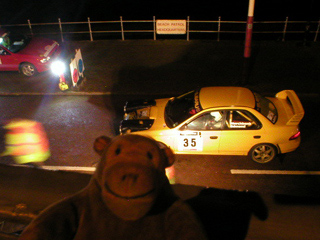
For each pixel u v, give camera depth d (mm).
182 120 6730
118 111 9453
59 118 9086
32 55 11328
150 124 6973
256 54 12531
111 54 13055
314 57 12195
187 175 6781
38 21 16969
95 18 17078
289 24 15289
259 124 6594
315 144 7742
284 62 11914
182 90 10445
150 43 13891
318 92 10031
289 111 7105
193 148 6867
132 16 17125
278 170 6910
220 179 6691
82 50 13508
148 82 10969
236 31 14727
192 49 13180
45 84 11016
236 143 6758
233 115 6574
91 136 8281
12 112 9445
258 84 10586
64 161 7344
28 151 7641
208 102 6691
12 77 11594
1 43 11398
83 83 10961
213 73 11383
